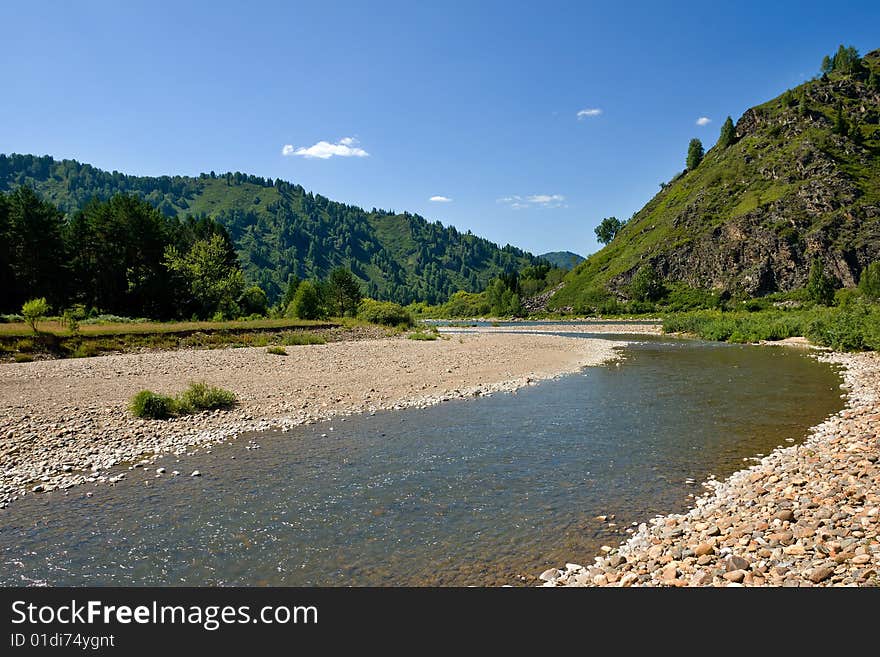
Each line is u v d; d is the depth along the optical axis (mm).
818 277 101438
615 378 28875
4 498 11344
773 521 8836
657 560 8055
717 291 129125
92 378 24422
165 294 70438
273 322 56406
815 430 16406
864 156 140250
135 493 11773
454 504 11109
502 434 16812
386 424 18109
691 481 12266
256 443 15766
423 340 53750
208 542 9438
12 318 50719
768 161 152250
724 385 25953
